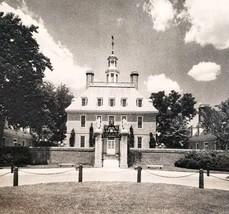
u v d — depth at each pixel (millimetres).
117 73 48875
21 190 13234
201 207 10742
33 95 33938
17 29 32812
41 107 35500
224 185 16453
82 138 41406
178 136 46156
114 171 23531
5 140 42344
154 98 52281
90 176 19453
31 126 36469
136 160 31234
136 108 42312
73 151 31594
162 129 51031
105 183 15391
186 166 28859
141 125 41844
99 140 27922
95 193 12758
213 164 27531
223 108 38062
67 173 21359
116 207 10477
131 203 11109
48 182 16172
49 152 31594
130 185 14891
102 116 41812
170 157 31219
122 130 28000
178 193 13188
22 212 9562
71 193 12695
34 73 33906
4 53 30734
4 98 31703
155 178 19203
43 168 25969
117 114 41938
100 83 45156
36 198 11617
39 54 34500
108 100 42938
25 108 33281
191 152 29984
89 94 43656
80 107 42031
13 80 31516
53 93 49500
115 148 36031
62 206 10469
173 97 51844
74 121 41688
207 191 13820
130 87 44812
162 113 51688
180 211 10117
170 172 23859
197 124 55688
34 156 31406
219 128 37094
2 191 12969
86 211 9891
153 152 31406
